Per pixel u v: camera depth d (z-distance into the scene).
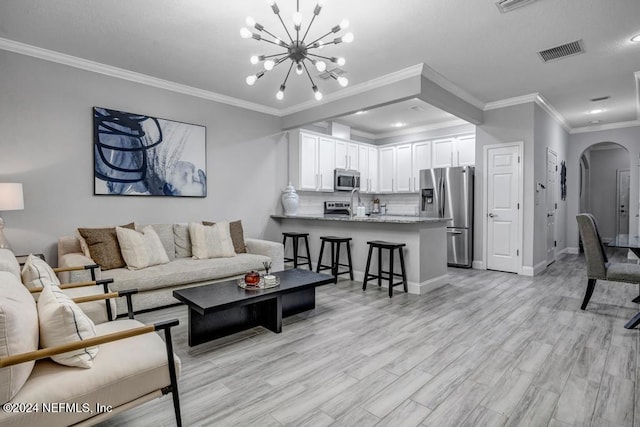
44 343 1.36
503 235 5.14
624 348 2.45
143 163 4.00
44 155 3.36
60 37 3.10
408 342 2.57
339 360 2.28
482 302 3.57
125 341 1.59
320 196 6.39
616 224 8.61
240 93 4.67
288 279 3.06
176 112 4.32
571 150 7.04
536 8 2.66
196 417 1.68
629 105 5.27
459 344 2.53
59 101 3.44
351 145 6.64
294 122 5.33
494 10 2.68
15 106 3.20
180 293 2.61
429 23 2.88
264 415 1.70
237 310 2.76
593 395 1.86
